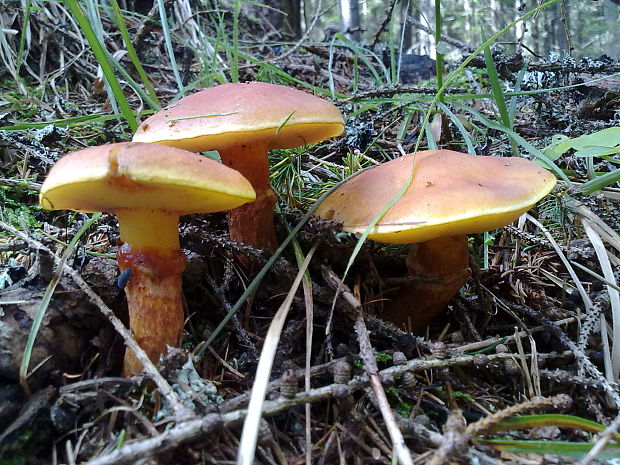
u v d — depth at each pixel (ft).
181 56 1.76
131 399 0.53
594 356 0.69
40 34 1.47
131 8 1.85
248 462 0.41
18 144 0.94
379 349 0.70
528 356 0.68
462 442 0.45
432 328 0.81
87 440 0.50
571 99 1.33
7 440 0.46
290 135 0.78
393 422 0.47
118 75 1.48
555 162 1.10
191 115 0.66
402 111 1.36
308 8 4.85
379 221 0.63
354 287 0.75
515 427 0.51
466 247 0.74
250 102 0.66
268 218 0.79
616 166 1.04
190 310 0.73
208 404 0.52
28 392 0.50
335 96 1.29
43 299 0.54
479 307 0.79
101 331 0.60
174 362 0.53
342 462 0.51
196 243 0.73
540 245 0.93
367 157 1.11
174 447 0.44
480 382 0.68
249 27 2.58
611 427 0.45
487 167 0.68
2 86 1.31
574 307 0.82
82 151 0.48
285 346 0.64
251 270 0.76
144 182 0.46
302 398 0.51
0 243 0.75
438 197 0.61
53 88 1.32
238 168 0.77
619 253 0.88
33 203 0.94
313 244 0.74
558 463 0.49
